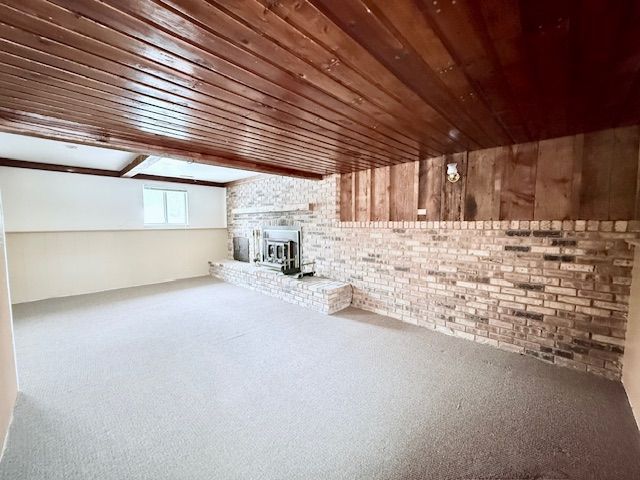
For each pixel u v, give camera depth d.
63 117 2.05
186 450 1.66
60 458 1.59
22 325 3.63
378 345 3.04
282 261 5.30
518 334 2.86
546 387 2.28
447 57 1.33
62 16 1.01
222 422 1.89
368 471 1.52
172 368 2.58
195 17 1.04
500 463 1.57
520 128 2.36
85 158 4.42
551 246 2.65
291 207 5.05
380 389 2.26
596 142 2.44
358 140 2.70
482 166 3.05
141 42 1.19
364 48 1.26
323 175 4.66
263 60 1.35
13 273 4.66
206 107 1.89
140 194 5.92
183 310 4.23
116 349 2.96
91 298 4.93
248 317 3.91
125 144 2.67
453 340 3.17
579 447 1.68
